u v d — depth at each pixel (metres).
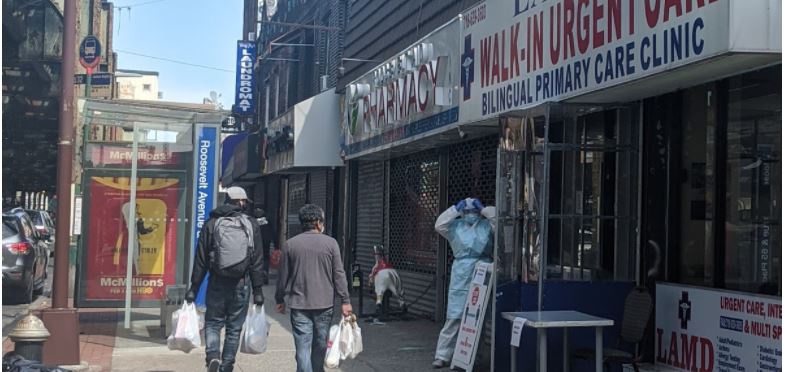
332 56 16.81
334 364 6.50
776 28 4.75
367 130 12.57
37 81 22.78
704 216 6.25
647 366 6.53
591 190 7.21
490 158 9.70
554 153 7.16
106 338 9.65
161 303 10.30
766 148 5.58
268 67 24.98
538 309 6.76
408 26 12.00
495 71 8.03
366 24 14.25
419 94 9.93
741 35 4.71
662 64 5.31
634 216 6.93
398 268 12.80
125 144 10.53
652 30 5.43
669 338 6.45
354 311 12.23
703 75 5.72
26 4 20.30
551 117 7.21
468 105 8.71
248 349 7.00
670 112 6.56
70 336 7.62
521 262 6.98
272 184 24.05
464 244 8.13
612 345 6.83
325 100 15.23
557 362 6.83
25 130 23.89
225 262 6.88
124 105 9.87
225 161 28.84
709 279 6.18
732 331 5.74
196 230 10.30
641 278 6.79
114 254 10.52
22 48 20.48
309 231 6.70
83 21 25.80
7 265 12.92
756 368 5.48
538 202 6.99
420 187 12.05
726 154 6.00
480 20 8.45
